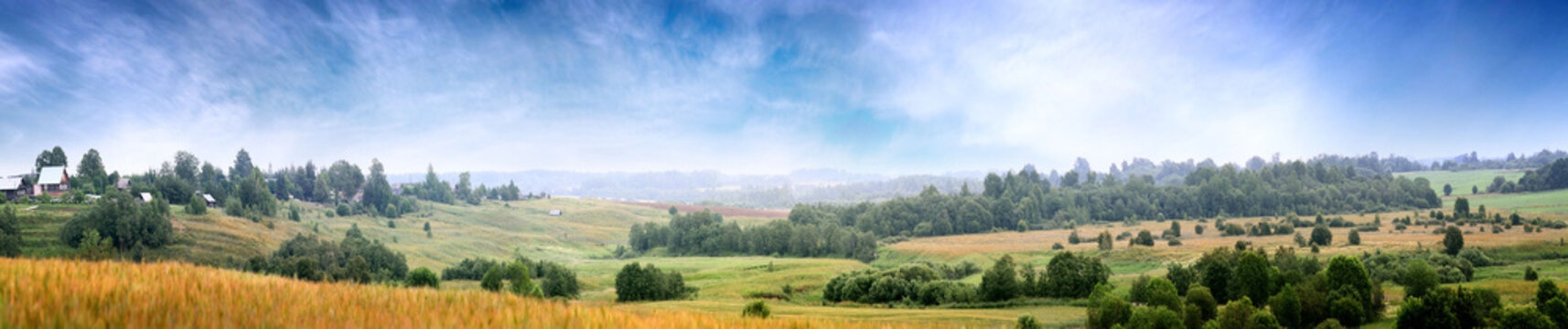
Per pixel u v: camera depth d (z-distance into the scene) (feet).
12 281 36.40
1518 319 133.49
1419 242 432.66
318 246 442.09
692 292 344.69
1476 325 140.67
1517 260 370.32
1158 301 182.91
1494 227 534.78
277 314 36.01
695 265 555.28
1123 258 490.90
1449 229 392.27
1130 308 168.55
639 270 313.32
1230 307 159.22
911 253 611.47
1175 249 499.51
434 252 632.79
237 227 533.96
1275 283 211.61
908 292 292.40
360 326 34.94
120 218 420.36
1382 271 294.66
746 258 630.33
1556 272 309.83
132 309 33.14
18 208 478.18
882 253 636.48
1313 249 435.53
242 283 45.80
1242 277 221.87
